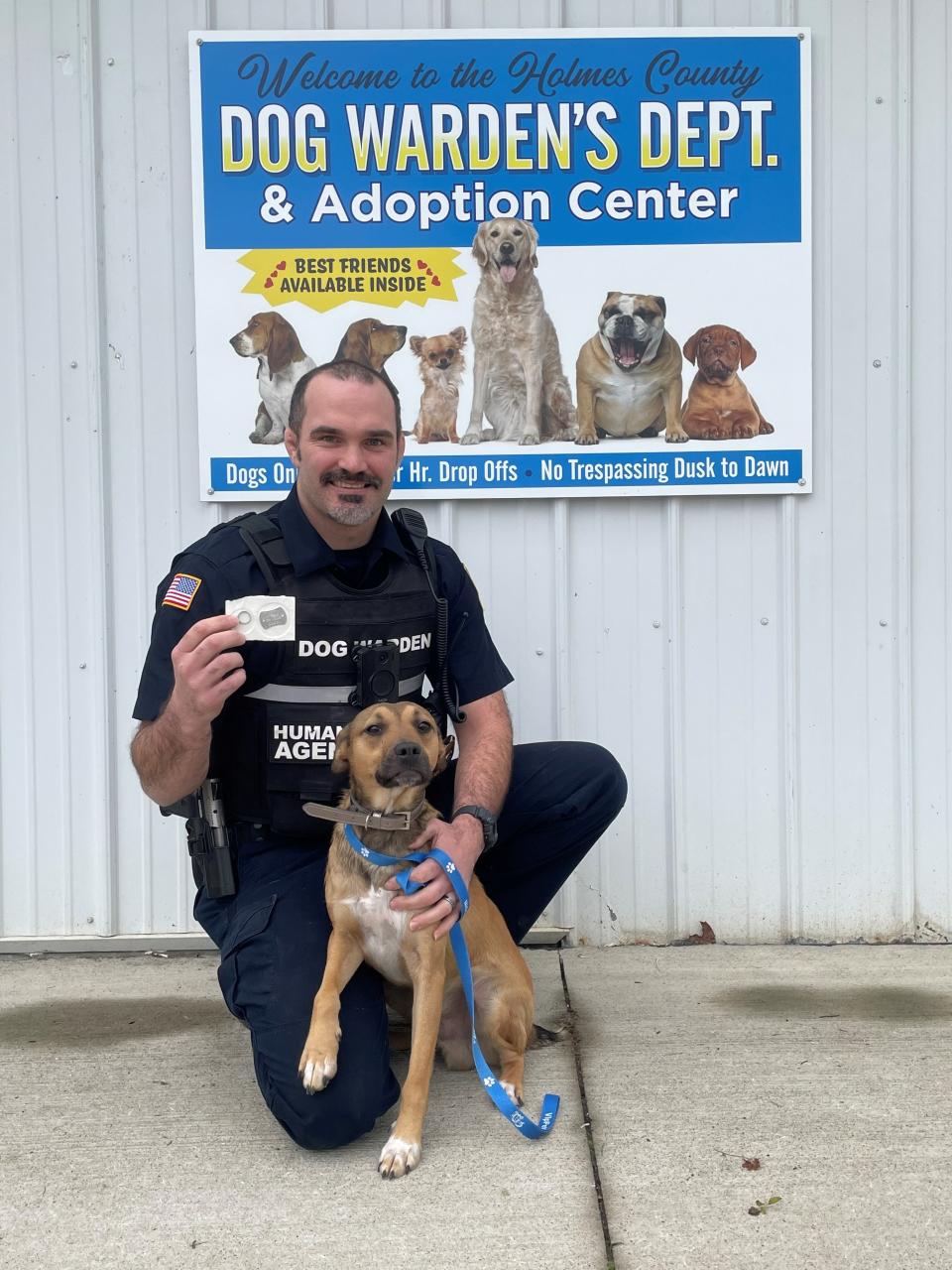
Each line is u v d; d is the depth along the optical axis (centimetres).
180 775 155
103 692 223
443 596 177
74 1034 187
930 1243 127
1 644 223
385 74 214
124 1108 161
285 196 215
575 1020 191
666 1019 191
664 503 225
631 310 219
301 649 162
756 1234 129
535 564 225
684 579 227
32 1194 139
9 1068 175
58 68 216
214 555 164
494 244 217
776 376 221
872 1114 157
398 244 217
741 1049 178
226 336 217
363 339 219
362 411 157
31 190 218
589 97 216
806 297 221
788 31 216
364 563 171
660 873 229
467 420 220
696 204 218
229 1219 133
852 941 229
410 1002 174
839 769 229
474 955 163
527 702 227
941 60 221
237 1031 188
